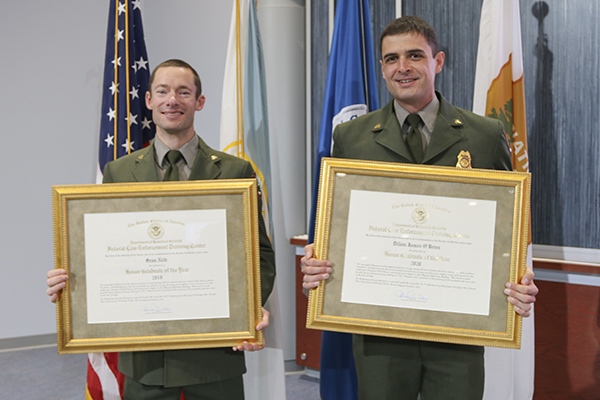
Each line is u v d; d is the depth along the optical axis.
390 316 1.20
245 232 1.25
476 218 1.18
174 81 1.33
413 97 1.25
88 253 1.23
